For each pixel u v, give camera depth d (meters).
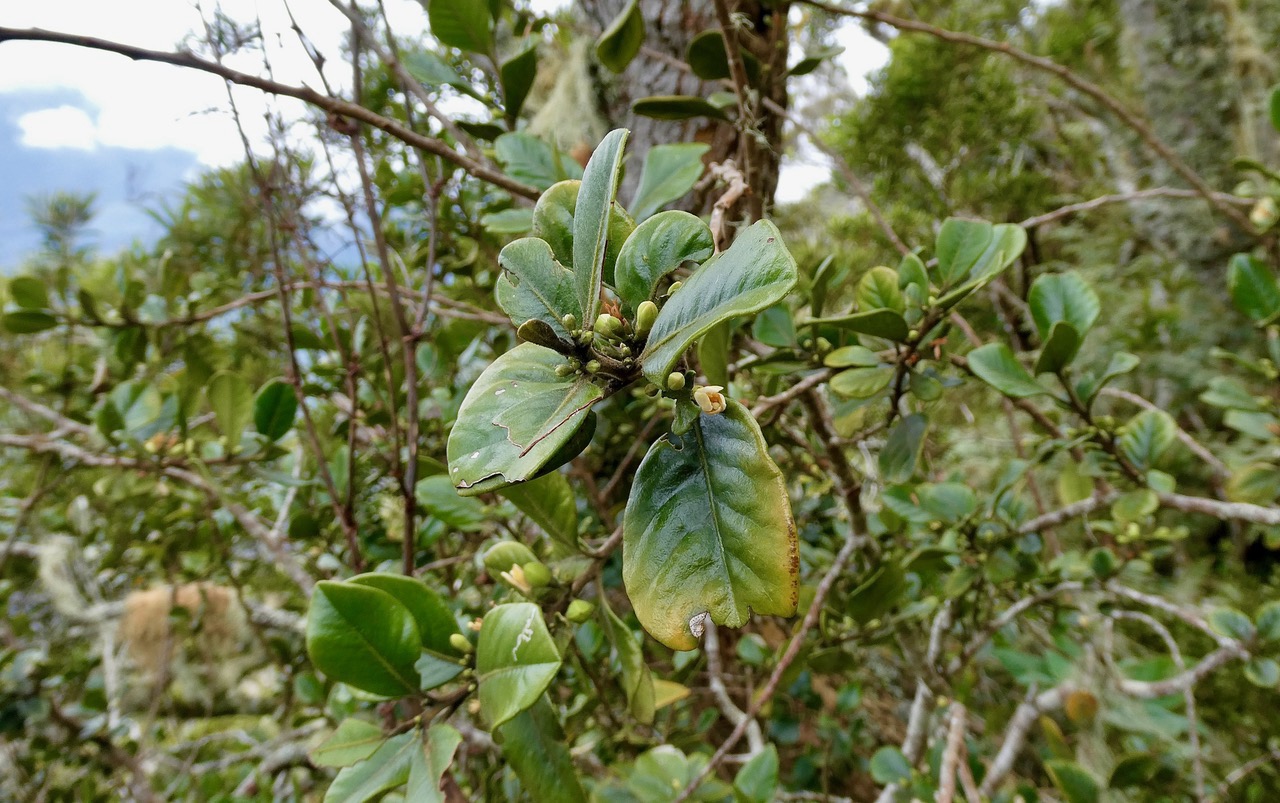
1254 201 0.58
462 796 0.35
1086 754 0.59
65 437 0.79
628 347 0.20
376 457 0.61
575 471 0.58
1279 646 0.49
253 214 0.67
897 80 1.23
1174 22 1.21
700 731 0.67
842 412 0.40
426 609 0.28
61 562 0.94
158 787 0.90
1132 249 1.37
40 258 0.88
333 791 0.25
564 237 0.24
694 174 0.38
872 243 1.22
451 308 0.65
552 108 0.69
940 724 0.58
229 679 0.90
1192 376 1.00
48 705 0.79
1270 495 0.50
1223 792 0.54
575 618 0.29
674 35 0.56
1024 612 0.61
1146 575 0.69
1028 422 0.92
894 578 0.40
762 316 0.39
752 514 0.20
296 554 0.77
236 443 0.52
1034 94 1.50
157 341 0.67
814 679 0.81
